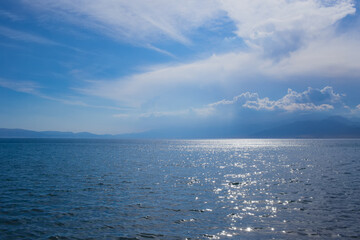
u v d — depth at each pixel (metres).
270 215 21.88
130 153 107.94
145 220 20.59
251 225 19.45
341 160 74.94
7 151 108.62
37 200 26.45
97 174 45.09
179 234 17.73
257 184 36.53
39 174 44.03
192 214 22.19
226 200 27.09
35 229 18.48
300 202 26.16
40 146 163.12
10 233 17.69
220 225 19.48
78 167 54.94
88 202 25.97
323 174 46.28
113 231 18.23
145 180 39.53
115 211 22.92
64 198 27.50
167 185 35.56
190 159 80.62
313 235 17.47
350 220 20.42
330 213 22.31
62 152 106.00
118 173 46.91
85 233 17.84
